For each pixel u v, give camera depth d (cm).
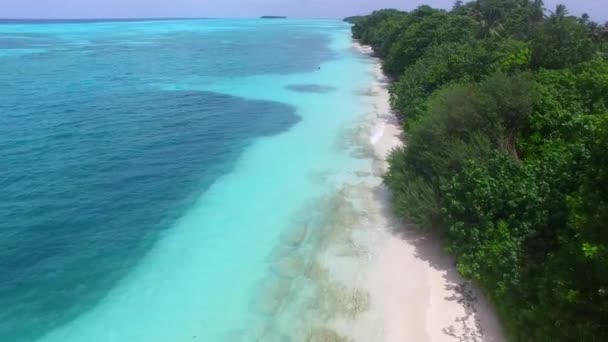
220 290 1438
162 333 1267
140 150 2648
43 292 1439
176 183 2222
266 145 2739
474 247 1390
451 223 1498
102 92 4134
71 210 1942
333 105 3650
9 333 1270
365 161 2448
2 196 2034
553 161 1475
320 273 1506
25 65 5650
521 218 1359
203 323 1299
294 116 3353
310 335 1242
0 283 1476
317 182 2208
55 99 3803
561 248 1152
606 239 900
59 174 2288
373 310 1330
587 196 970
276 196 2072
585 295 954
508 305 1180
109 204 2006
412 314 1309
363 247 1647
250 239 1727
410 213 1681
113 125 3106
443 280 1452
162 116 3350
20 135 2842
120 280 1498
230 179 2264
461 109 1834
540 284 1100
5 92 4025
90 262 1593
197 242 1712
